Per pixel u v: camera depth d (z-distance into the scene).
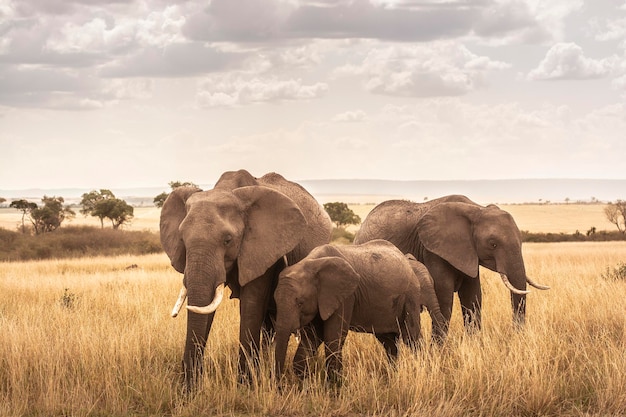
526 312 13.05
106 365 8.81
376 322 9.76
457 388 8.06
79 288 19.55
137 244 58.62
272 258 8.92
